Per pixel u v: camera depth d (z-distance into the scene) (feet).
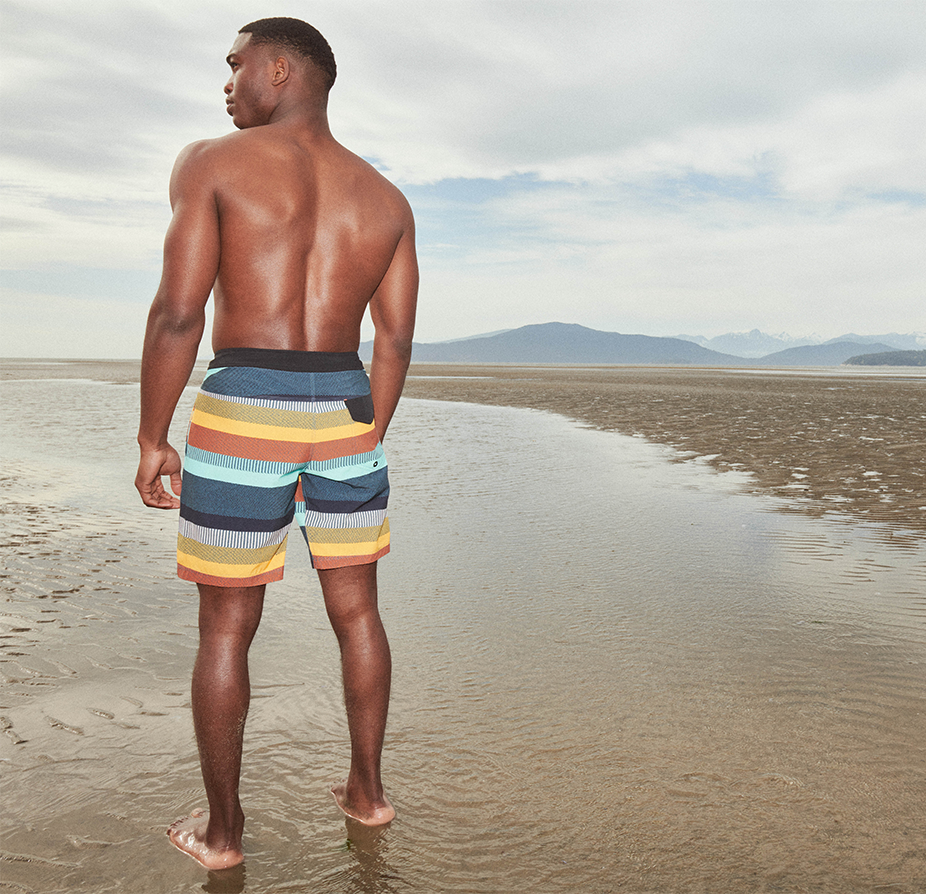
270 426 5.49
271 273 5.48
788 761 7.03
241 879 5.37
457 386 96.12
